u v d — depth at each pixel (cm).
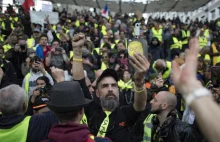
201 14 2947
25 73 785
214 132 93
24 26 1394
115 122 328
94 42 1312
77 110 208
